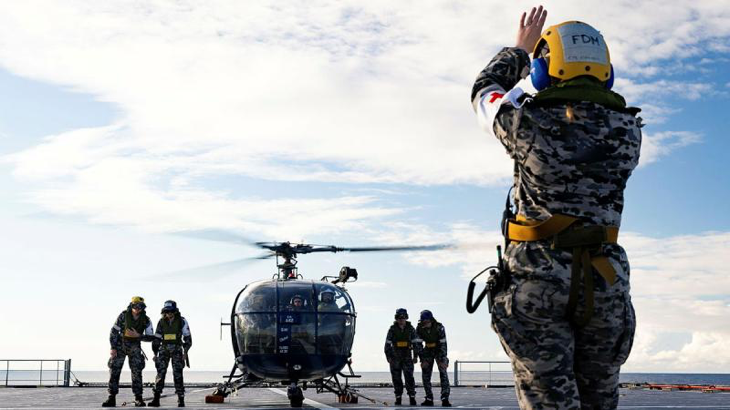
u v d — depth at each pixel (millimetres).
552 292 2793
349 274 15703
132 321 14398
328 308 15070
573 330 2865
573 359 2873
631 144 2908
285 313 14805
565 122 2836
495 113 2967
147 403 15266
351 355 15664
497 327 2943
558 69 2908
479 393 21000
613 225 2893
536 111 2867
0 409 12836
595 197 2850
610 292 2799
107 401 14188
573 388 2791
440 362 15305
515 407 14031
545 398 2809
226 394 15922
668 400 15648
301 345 14766
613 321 2838
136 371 14570
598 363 2928
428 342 15344
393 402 16438
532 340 2846
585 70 2887
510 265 2926
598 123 2840
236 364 15602
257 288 15242
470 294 3096
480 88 3092
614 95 2914
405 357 15742
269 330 14742
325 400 17422
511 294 2889
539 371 2824
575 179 2836
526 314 2844
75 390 22125
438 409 13297
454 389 24672
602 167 2842
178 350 14852
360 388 27312
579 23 3018
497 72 3104
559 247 2820
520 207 2998
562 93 2855
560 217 2832
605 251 2838
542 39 3045
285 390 23859
